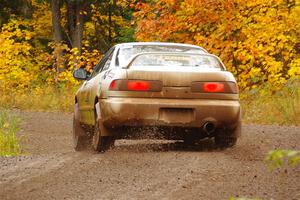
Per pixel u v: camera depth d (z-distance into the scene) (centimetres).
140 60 1582
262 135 2003
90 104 1695
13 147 1809
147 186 1094
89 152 1617
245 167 1276
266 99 3038
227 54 3416
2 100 3872
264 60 3391
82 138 1897
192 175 1187
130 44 1705
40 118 3112
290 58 3459
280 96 3019
